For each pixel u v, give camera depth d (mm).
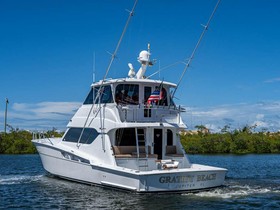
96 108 22016
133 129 21266
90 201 17375
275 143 87312
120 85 21516
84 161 21453
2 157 58469
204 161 51875
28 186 21906
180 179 18516
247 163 47281
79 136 22969
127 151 20844
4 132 79875
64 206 16625
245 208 15883
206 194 18453
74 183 22281
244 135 89625
